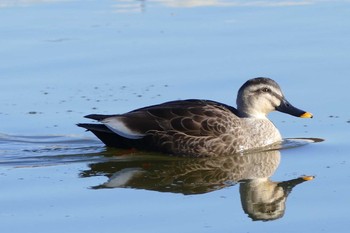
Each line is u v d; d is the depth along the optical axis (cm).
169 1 2472
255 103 1636
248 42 2102
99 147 1630
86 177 1464
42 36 2169
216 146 1584
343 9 2334
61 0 2486
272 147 1612
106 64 1986
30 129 1688
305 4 2405
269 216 1282
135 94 1828
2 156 1578
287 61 1972
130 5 2444
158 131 1585
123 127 1584
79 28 2227
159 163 1552
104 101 1797
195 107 1603
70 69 1964
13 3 2456
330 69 1919
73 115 1738
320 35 2133
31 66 1983
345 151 1567
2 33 2189
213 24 2242
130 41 2125
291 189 1395
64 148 1619
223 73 1917
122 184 1426
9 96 1833
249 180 1452
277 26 2209
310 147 1599
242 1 2459
